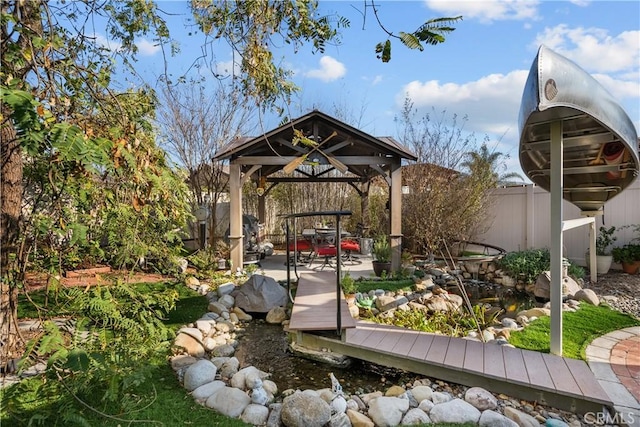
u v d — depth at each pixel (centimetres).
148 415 263
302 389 347
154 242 310
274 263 957
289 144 743
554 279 365
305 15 250
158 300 323
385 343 391
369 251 1098
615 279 703
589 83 353
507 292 727
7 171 288
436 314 557
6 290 300
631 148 439
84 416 244
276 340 483
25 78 212
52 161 203
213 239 962
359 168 1134
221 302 583
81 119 210
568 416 279
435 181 1008
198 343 419
